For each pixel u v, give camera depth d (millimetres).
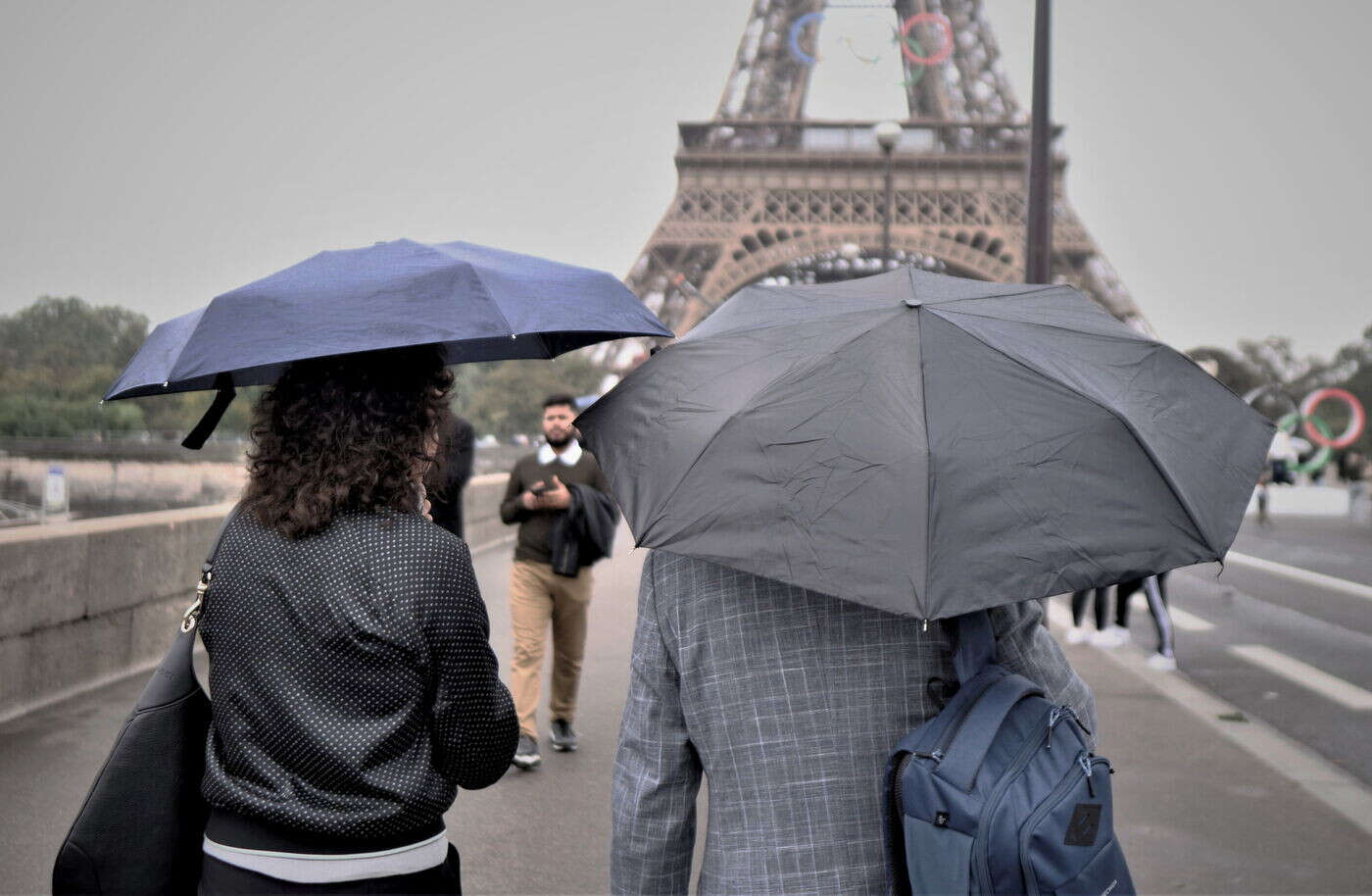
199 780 1922
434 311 1965
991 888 1572
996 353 1829
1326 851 4504
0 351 129125
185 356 1930
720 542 1710
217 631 1879
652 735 1901
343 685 1807
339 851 1797
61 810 4797
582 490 5746
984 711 1668
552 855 4453
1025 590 1614
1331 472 36594
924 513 1631
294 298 1966
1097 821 1604
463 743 1885
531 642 5742
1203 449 1874
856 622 1799
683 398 1892
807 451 1728
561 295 2170
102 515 63812
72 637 6941
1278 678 8039
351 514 1882
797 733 1788
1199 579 14133
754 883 1771
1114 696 7383
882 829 1727
